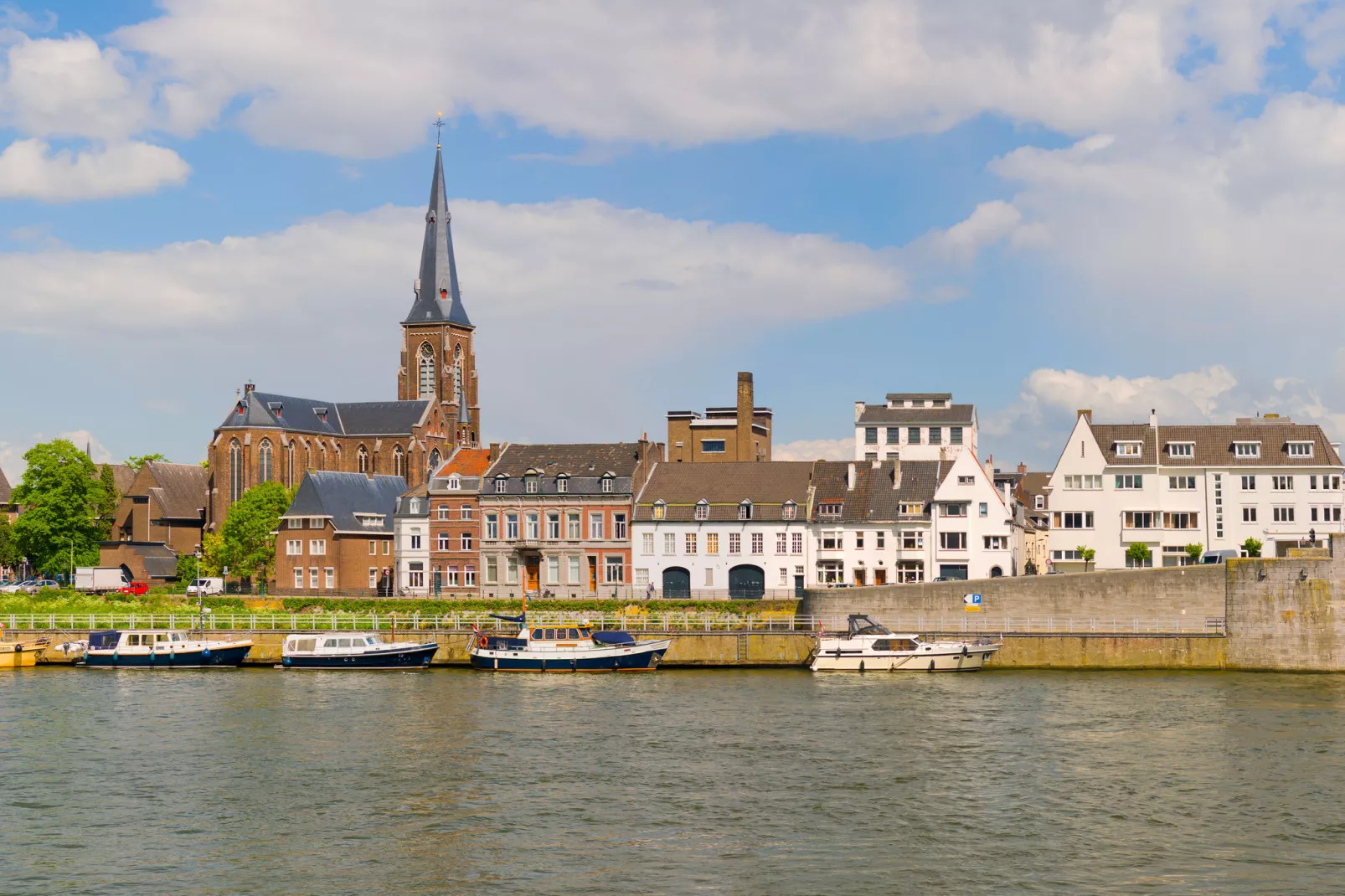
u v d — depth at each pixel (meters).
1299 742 69.12
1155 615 99.31
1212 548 131.38
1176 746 68.31
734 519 131.50
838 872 47.84
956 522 127.88
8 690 92.19
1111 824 53.69
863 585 118.19
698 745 69.25
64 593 140.00
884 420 158.62
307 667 103.19
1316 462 130.38
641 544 133.50
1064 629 100.75
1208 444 133.00
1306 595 96.38
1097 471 133.12
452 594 138.75
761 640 101.88
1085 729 72.94
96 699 87.12
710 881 46.94
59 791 60.25
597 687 91.62
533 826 53.88
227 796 59.12
